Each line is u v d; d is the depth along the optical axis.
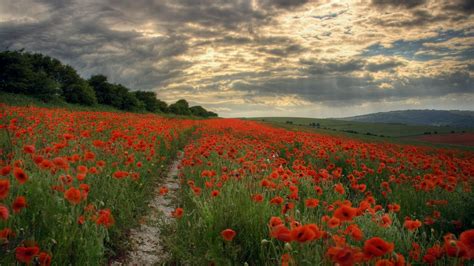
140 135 12.17
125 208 5.43
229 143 12.73
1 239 2.72
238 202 4.77
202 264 3.84
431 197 6.79
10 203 3.30
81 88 44.75
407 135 74.81
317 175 6.68
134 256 4.51
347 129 92.12
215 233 4.23
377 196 8.20
